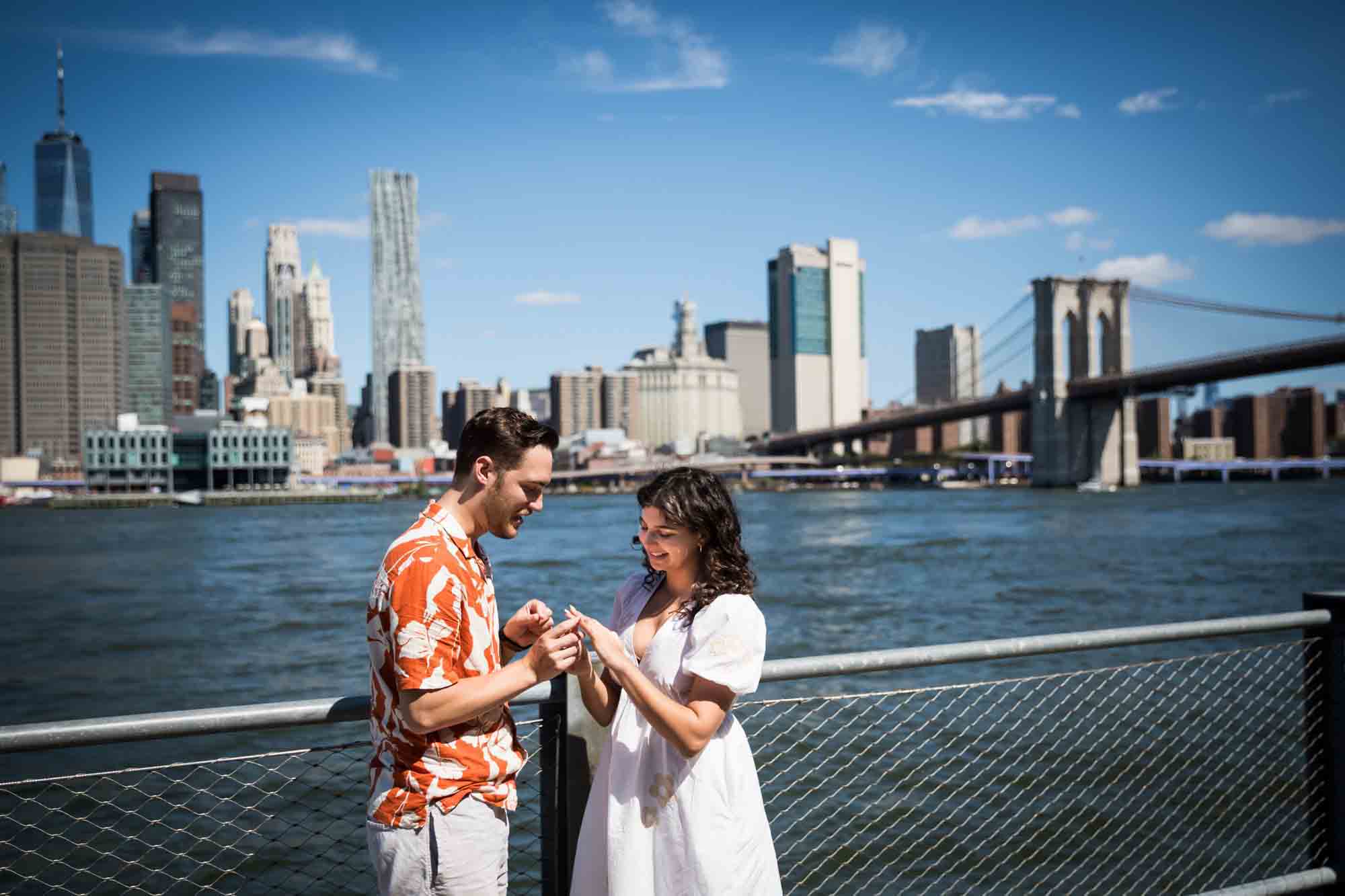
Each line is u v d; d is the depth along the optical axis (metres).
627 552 54.75
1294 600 30.67
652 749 2.57
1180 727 10.64
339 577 43.12
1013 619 27.59
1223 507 93.19
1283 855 8.01
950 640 24.53
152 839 8.42
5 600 36.75
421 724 2.20
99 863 7.98
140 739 2.30
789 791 9.35
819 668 2.79
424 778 2.28
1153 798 8.59
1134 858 8.08
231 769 10.59
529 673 2.26
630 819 2.53
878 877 7.73
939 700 12.56
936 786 9.46
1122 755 8.88
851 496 156.38
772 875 2.62
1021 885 7.62
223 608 33.06
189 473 186.00
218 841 8.28
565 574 43.19
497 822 2.36
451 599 2.24
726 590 2.51
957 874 7.80
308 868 7.65
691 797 2.52
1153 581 35.84
